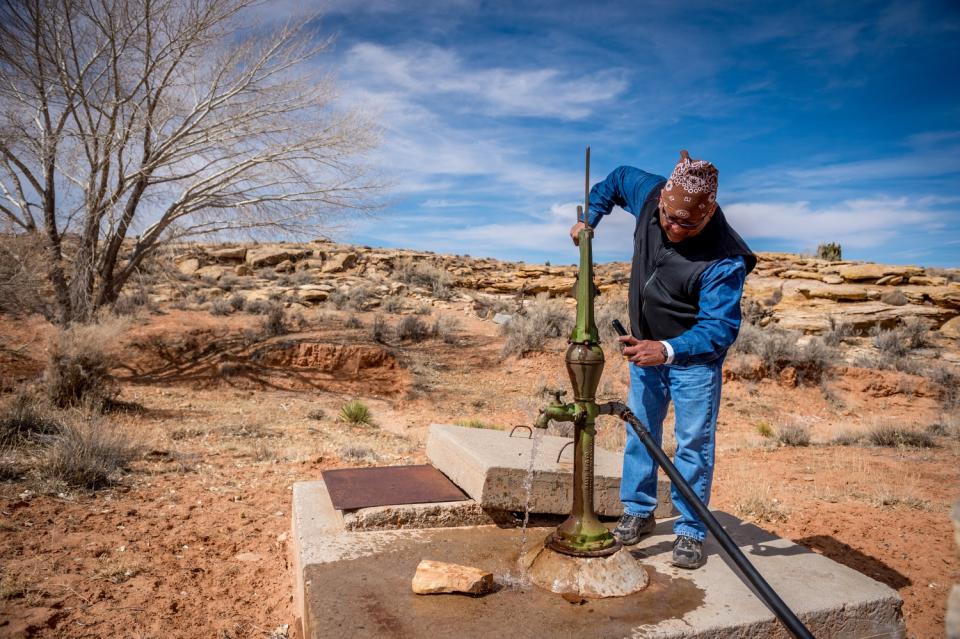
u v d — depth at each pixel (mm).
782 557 3047
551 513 3453
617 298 24156
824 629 2508
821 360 16469
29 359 13961
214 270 28109
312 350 16094
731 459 8234
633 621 2340
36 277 14008
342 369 15867
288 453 7883
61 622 3109
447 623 2293
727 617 2391
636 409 3158
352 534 3215
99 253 15953
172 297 21188
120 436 7000
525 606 2445
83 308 14820
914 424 12078
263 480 6348
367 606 2414
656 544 3193
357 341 17062
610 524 3529
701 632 2295
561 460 3658
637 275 3016
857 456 8445
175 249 18344
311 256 31875
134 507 5094
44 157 13906
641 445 3139
